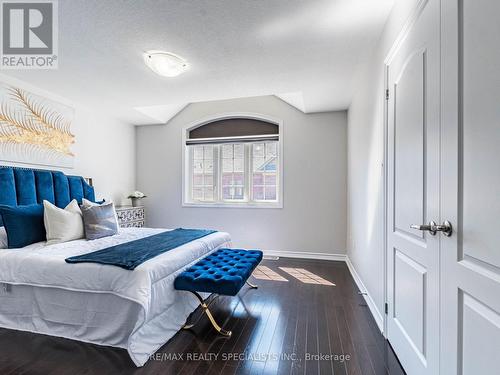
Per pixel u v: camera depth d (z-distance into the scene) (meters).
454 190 1.08
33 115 3.11
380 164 2.15
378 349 1.84
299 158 4.38
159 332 1.91
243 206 4.58
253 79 2.98
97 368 1.64
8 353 1.78
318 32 2.11
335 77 2.95
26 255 2.07
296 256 4.38
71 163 3.62
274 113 4.47
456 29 1.06
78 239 2.75
